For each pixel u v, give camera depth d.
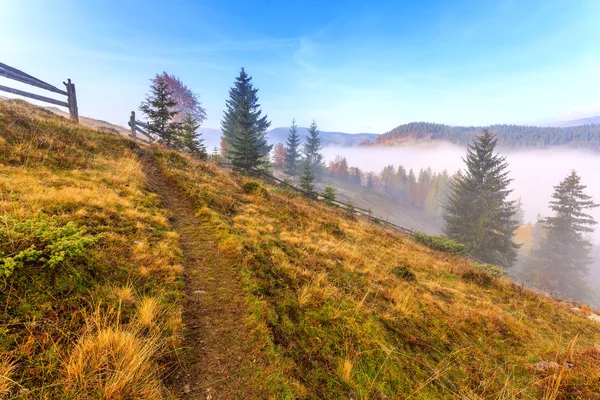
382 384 3.39
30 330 2.44
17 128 7.30
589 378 4.01
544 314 7.53
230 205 8.72
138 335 2.86
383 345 4.04
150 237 5.03
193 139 19.88
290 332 3.72
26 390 2.06
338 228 10.66
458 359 4.38
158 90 16.36
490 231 30.89
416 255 11.02
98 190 6.00
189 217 7.09
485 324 5.75
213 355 3.05
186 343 3.10
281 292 4.55
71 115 11.13
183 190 8.73
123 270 3.73
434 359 4.24
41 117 9.20
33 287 2.81
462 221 33.53
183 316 3.49
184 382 2.67
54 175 5.98
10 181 4.84
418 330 4.85
